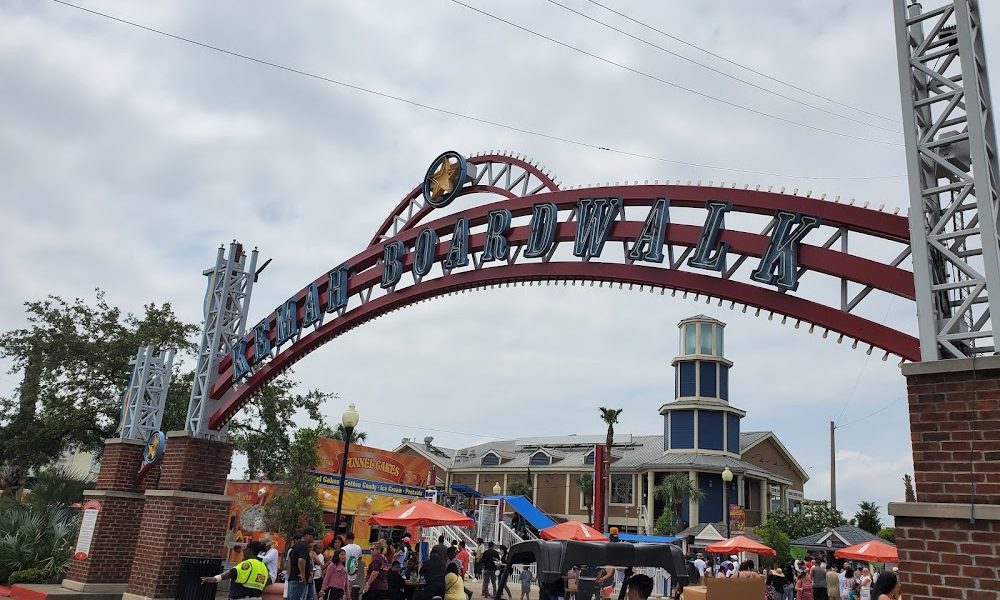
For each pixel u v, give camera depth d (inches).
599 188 512.1
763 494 2407.7
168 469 727.1
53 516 921.5
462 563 978.7
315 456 1221.1
